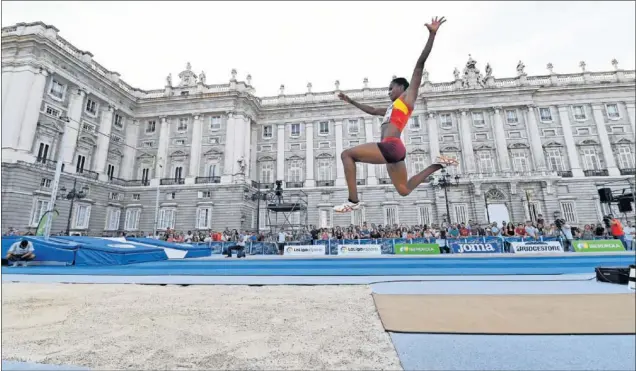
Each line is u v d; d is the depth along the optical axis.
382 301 5.10
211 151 33.66
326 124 37.03
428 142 34.22
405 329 3.69
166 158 34.25
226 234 26.73
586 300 4.84
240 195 31.42
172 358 3.07
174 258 16.30
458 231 19.05
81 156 29.27
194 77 38.16
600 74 34.56
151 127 35.81
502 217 30.44
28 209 23.72
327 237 21.09
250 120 36.25
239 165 32.78
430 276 7.93
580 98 33.50
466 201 31.20
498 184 31.00
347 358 3.01
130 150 34.72
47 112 26.02
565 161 32.28
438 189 31.67
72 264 11.75
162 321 4.23
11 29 25.88
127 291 6.39
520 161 32.41
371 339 3.46
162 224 31.77
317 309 4.75
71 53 28.42
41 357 3.09
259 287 6.80
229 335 3.67
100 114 31.47
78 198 26.38
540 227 20.48
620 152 32.12
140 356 3.12
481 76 35.97
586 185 30.95
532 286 6.24
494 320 3.96
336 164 35.31
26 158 23.98
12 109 24.05
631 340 3.26
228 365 2.91
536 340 3.33
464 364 2.85
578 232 21.59
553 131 33.12
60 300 5.50
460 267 9.91
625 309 4.27
